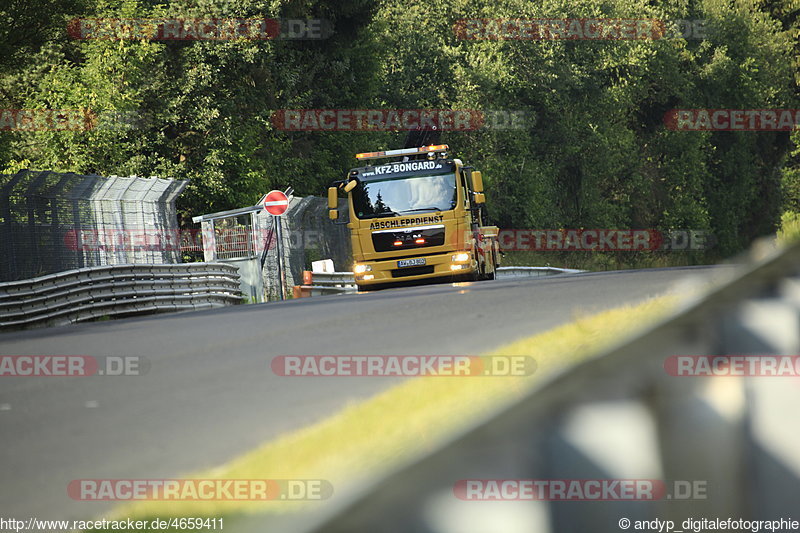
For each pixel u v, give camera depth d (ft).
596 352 7.11
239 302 294.87
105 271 225.76
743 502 6.66
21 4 384.68
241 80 483.51
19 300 193.98
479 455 6.15
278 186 515.50
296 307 180.96
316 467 47.32
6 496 54.49
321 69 572.51
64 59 453.99
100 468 59.52
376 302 174.09
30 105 414.41
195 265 262.88
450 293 180.86
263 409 74.64
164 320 172.24
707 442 6.72
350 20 568.00
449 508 5.87
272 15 458.91
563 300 139.85
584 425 6.44
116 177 264.11
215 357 111.14
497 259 321.52
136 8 439.22
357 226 268.00
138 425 73.36
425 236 265.34
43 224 240.32
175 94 430.61
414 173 267.80
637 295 132.36
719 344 7.18
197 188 431.43
